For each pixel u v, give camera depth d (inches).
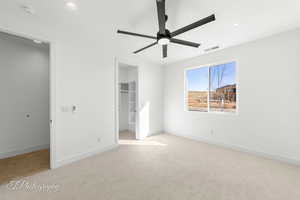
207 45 126.1
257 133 116.6
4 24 77.5
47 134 138.4
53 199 66.4
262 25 92.6
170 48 132.8
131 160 109.1
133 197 67.8
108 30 98.4
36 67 132.0
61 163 99.7
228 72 140.0
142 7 73.8
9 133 116.3
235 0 68.1
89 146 117.3
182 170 93.3
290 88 100.8
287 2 69.7
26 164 102.3
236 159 109.6
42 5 72.0
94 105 121.1
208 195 69.0
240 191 71.9
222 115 139.0
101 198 67.2
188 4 70.6
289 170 91.8
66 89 103.1
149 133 179.8
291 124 100.9
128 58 152.3
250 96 119.7
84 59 114.0
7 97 115.6
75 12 78.5
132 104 211.9
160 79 192.9
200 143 150.3
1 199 66.5
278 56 105.2
